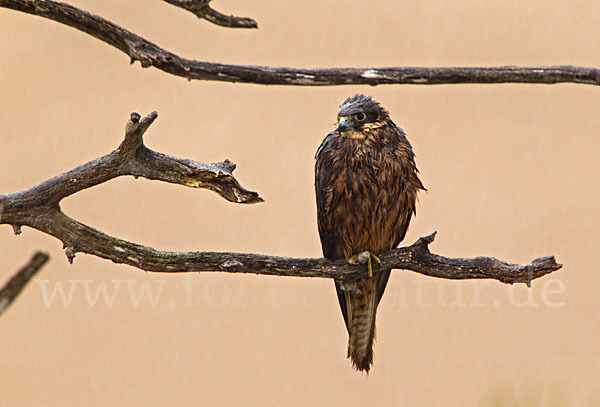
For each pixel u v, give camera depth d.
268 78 6.43
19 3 6.03
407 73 6.51
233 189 7.23
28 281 3.93
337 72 6.48
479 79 6.48
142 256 7.86
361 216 10.08
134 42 6.19
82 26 6.17
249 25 6.16
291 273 8.97
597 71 6.55
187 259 8.04
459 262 8.84
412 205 10.34
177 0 5.96
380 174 9.93
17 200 7.26
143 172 7.17
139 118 6.73
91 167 7.17
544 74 6.62
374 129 10.03
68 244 7.63
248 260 8.38
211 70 6.31
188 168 7.11
